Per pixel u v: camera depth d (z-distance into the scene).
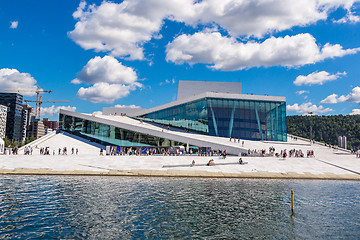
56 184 28.58
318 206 22.33
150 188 27.67
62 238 14.79
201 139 54.66
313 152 52.91
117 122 62.28
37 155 42.91
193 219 18.34
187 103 71.69
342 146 66.00
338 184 33.09
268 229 16.92
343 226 17.69
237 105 69.31
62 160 40.81
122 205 21.14
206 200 23.28
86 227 16.45
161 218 18.39
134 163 40.78
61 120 73.31
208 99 67.69
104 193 24.86
